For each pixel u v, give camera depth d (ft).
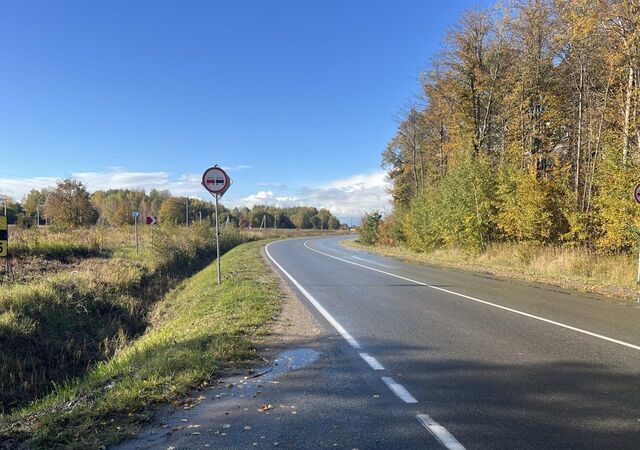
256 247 129.08
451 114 110.63
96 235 92.38
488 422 13.84
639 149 53.62
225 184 47.01
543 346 22.68
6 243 41.37
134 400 15.37
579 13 62.49
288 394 16.30
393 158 180.34
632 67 57.21
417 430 13.30
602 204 56.90
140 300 48.93
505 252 72.38
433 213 97.40
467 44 99.30
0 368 26.37
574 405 15.16
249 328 26.66
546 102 86.22
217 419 14.15
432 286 45.83
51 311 36.35
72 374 29.19
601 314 31.07
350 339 24.34
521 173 71.10
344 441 12.62
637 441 12.59
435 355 21.20
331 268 66.13
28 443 12.70
